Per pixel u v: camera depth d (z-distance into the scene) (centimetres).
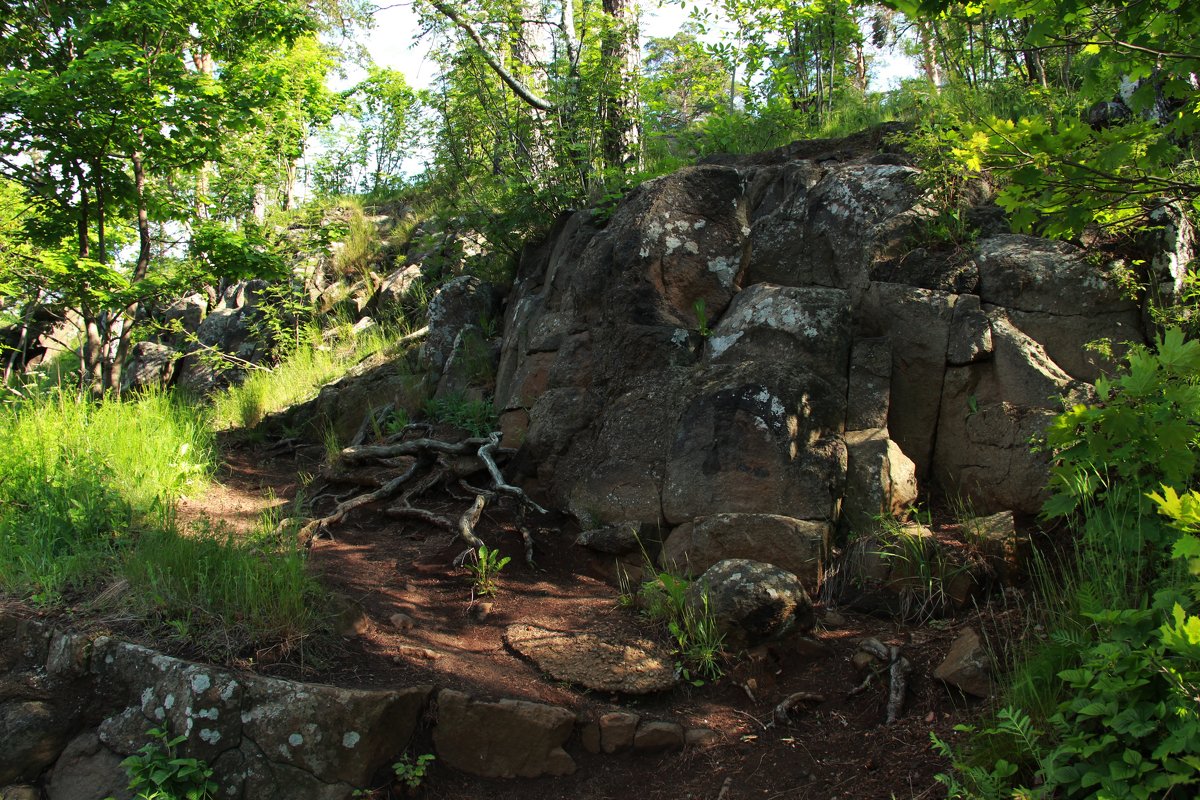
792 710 429
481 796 396
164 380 1293
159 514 571
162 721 394
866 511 532
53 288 916
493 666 458
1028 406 541
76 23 911
